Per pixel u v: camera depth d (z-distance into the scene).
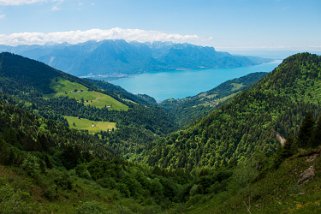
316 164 61.59
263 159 114.69
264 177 87.06
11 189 66.25
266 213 49.72
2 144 110.06
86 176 141.25
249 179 106.56
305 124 102.62
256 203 64.25
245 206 67.75
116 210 90.62
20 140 172.75
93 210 81.06
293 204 47.03
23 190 73.88
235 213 66.12
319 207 40.34
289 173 69.50
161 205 140.88
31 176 88.88
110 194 122.62
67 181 101.94
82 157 172.50
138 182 153.38
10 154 95.06
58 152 163.12
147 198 141.62
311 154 73.19
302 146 98.56
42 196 79.31
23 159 100.38
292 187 57.69
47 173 104.50
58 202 80.88
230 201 85.69
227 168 183.62
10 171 85.19
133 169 176.75
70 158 157.38
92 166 153.12
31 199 71.19
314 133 95.75
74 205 83.38
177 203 146.75
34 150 162.75
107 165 157.75
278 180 69.94
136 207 116.12
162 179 169.62
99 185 133.62
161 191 155.75
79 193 100.88
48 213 66.69
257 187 77.31
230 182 120.75
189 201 133.25
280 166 82.38
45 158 136.25
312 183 53.47
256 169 111.19
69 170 148.25
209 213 87.88
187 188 156.75
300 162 71.81
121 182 146.75
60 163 152.25
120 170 157.75
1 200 61.12
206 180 144.88
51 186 88.06
